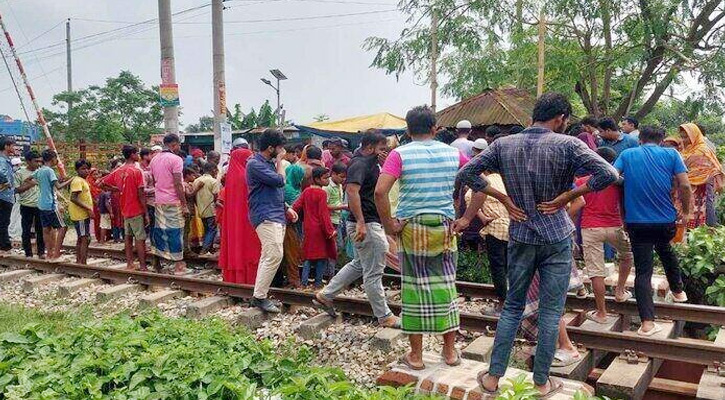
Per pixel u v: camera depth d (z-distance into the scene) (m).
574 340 5.13
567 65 14.71
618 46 14.71
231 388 3.60
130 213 8.39
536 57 15.03
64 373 3.94
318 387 3.71
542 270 3.84
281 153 6.38
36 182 9.40
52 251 9.41
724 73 13.74
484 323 5.58
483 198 4.30
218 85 12.94
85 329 4.71
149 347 4.28
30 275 8.67
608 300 5.99
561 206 3.73
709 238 7.19
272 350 4.70
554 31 15.38
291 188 8.00
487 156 3.88
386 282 7.61
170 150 8.50
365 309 6.10
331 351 5.43
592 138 7.92
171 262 9.48
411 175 4.21
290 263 7.55
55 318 6.59
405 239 4.26
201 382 3.76
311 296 6.46
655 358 4.86
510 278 3.93
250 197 6.23
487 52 16.97
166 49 13.02
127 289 7.53
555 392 3.96
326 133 17.89
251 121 32.22
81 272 8.37
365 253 5.40
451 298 4.36
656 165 5.16
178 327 4.87
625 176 5.25
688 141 8.34
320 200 7.45
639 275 5.30
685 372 5.39
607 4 14.05
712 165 8.07
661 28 13.64
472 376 4.25
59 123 32.88
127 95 32.75
